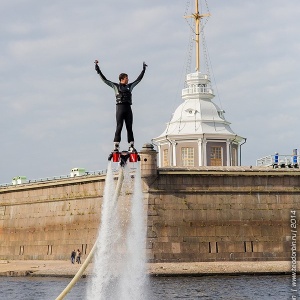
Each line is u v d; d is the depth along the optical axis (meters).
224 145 120.19
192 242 95.75
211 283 82.38
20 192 116.81
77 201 105.06
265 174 97.81
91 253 38.53
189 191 96.81
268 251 96.94
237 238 96.62
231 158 121.00
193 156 119.50
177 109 124.38
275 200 98.19
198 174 97.00
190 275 90.00
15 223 116.81
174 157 120.00
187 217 96.25
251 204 97.62
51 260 107.94
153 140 123.62
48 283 85.31
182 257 95.19
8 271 94.88
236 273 90.81
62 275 92.62
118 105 35.69
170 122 123.44
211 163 119.31
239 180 97.94
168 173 96.31
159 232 95.25
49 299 71.38
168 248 95.12
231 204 97.31
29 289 79.50
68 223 105.94
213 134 119.31
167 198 96.25
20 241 115.19
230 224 96.88
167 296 71.31
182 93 125.00
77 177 105.06
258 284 81.00
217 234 96.44
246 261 96.00
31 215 113.81
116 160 35.97
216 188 97.44
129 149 36.41
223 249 96.25
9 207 118.75
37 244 111.69
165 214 95.88
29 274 94.12
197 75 124.25
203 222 96.44
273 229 97.50
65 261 104.50
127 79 36.00
